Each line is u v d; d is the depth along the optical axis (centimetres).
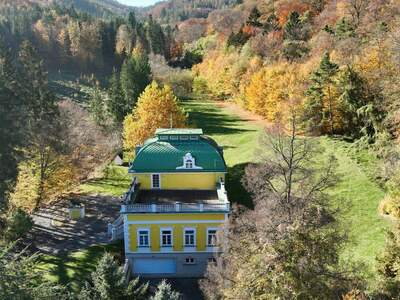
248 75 10906
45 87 8525
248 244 2367
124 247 4688
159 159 4794
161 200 4575
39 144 5912
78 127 7500
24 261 2253
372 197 4709
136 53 14212
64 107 8638
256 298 2134
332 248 2252
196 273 4453
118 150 7888
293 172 4209
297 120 6197
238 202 5644
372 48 6725
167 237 4403
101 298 3028
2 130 6712
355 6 9806
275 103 8531
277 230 2264
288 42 10425
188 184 4828
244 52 12119
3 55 8881
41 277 2603
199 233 4388
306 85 7456
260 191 4312
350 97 6172
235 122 9875
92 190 6606
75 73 15725
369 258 3688
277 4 14725
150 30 18162
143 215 4331
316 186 3834
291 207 3008
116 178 7112
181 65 17188
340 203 4153
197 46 18875
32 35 15625
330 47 8844
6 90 7756
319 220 2458
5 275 2058
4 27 15150
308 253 2138
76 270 4178
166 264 4469
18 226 4800
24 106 7925
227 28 17988
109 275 3070
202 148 4834
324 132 6694
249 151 7312
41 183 5859
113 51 17625
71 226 5319
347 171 5322
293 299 2044
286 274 2078
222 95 12988
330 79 6506
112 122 8475
